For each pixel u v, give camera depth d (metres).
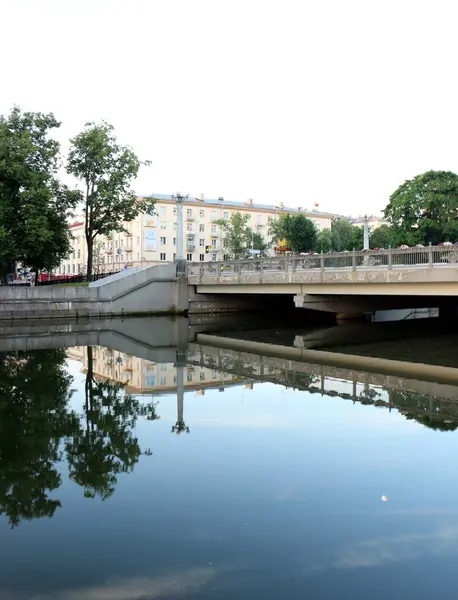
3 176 33.59
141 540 5.20
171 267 37.56
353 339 24.66
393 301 34.28
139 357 18.95
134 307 36.38
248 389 13.07
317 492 6.33
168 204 90.25
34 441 8.48
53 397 11.87
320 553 4.91
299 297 29.38
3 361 17.14
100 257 92.38
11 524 5.56
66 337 25.48
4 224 33.97
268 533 5.32
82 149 39.19
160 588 4.35
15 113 35.94
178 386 13.49
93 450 8.02
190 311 37.78
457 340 23.88
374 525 5.46
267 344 23.17
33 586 4.40
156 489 6.48
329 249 76.62
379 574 4.54
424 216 57.34
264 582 4.43
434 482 6.62
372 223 127.25
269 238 101.06
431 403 11.30
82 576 4.55
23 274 57.38
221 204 96.69
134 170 40.09
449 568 4.64
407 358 18.72
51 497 6.27
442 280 21.39
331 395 12.25
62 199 38.09
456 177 56.44
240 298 39.72
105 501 6.11
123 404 11.26
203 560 4.80
